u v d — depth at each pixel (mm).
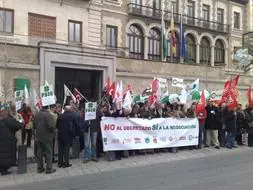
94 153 13641
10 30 26141
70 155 14367
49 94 12523
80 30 30031
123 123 14211
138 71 27562
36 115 11828
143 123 14789
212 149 16703
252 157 14570
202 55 42625
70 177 11102
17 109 14891
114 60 26016
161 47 36719
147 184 9789
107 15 32688
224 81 33719
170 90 29078
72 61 23766
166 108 16266
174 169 12016
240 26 46531
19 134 17406
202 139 17031
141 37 36375
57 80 24609
